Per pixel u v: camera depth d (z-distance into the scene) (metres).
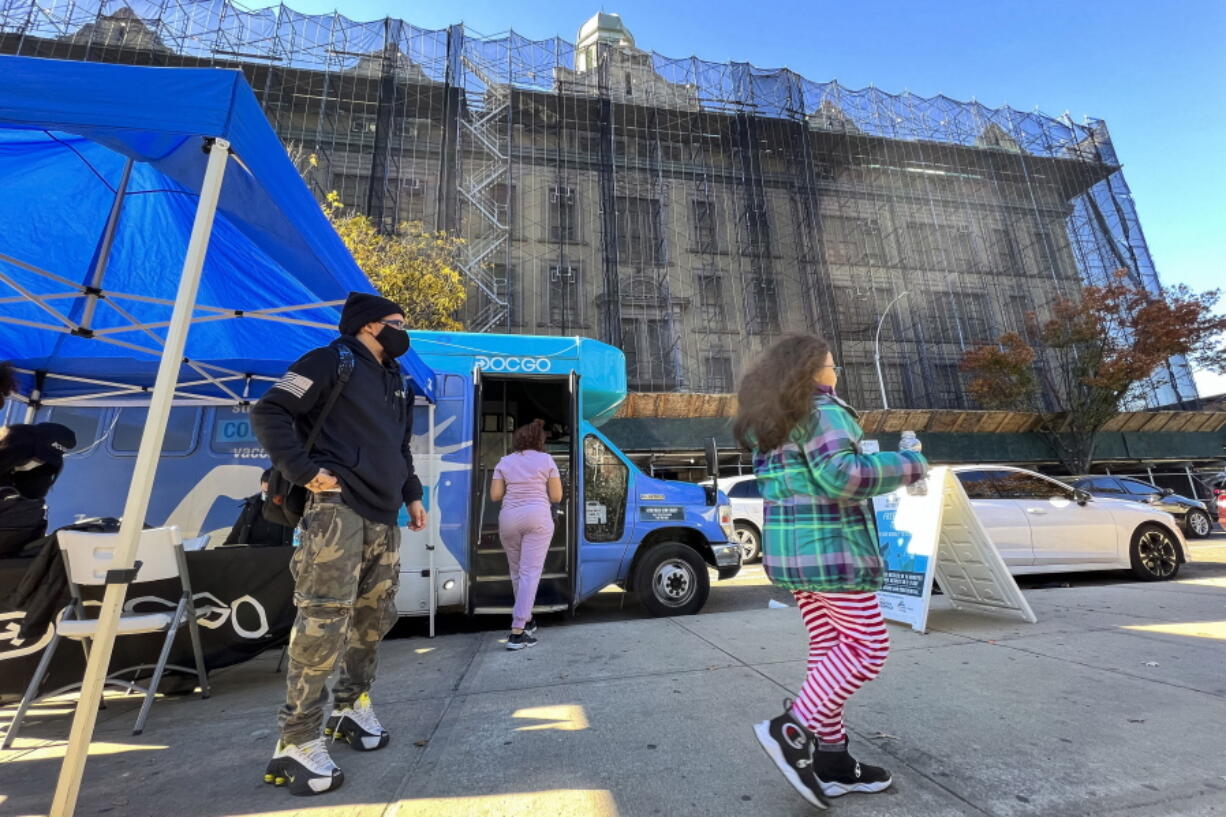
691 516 5.93
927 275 24.28
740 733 2.55
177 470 5.49
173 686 3.62
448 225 19.72
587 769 2.24
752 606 6.54
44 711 3.44
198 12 20.70
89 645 3.39
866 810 1.87
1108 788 1.99
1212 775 2.06
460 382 5.61
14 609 3.29
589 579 5.57
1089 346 19.53
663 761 2.29
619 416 17.25
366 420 2.38
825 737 1.96
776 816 1.86
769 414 1.94
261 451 5.62
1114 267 25.47
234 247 3.74
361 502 2.29
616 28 29.70
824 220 24.36
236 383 5.75
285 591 3.94
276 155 2.47
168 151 2.24
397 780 2.20
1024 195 26.53
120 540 1.93
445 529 5.29
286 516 2.41
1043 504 7.21
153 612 3.56
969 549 5.01
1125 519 7.32
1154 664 3.41
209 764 2.44
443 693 3.33
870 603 1.92
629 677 3.47
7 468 3.51
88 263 3.92
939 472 4.80
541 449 4.73
